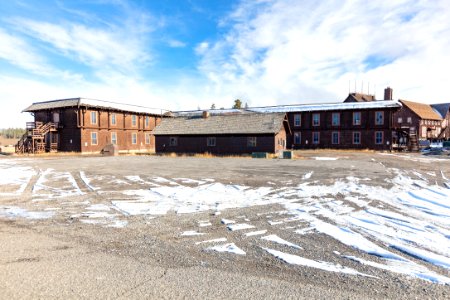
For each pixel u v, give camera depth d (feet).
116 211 27.25
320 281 13.89
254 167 65.36
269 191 36.76
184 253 17.35
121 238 19.98
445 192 35.73
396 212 26.55
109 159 93.97
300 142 155.94
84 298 12.26
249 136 110.11
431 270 15.11
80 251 17.63
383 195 34.06
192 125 123.24
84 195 34.71
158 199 32.37
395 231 21.26
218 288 13.15
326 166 66.74
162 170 59.93
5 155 118.11
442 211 26.89
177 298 12.28
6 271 14.80
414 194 34.37
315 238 19.88
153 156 110.93
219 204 29.91
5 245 18.60
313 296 12.49
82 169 62.54
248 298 12.30
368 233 20.84
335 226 22.49
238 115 121.39
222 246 18.48
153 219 24.57
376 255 17.06
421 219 24.27
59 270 14.96
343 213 26.27
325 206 28.89
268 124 109.50
